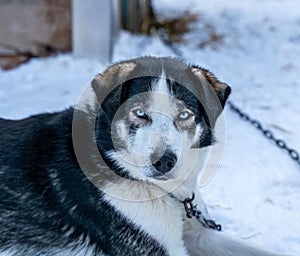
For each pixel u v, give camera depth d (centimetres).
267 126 625
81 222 363
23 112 627
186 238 404
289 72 796
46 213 364
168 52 829
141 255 361
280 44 897
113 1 777
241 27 968
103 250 364
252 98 704
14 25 768
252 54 858
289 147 578
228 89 378
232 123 627
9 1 761
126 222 357
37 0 765
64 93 686
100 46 776
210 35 917
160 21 943
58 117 379
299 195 487
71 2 771
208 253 401
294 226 441
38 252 370
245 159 550
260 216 454
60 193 362
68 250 368
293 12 1055
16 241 369
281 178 516
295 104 692
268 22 998
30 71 752
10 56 773
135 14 898
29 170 367
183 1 1098
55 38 782
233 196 483
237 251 396
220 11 1046
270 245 417
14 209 365
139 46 841
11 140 374
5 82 728
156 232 360
